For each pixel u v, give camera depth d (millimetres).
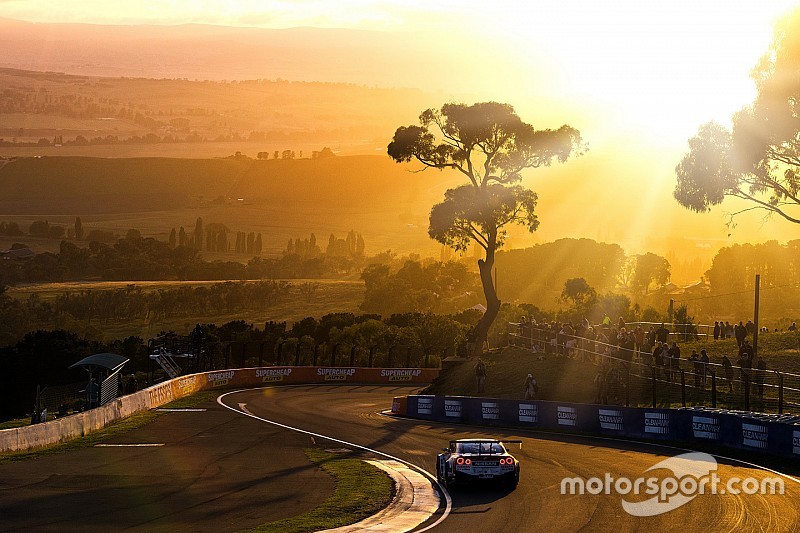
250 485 25938
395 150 68812
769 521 18594
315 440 37531
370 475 27594
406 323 120438
